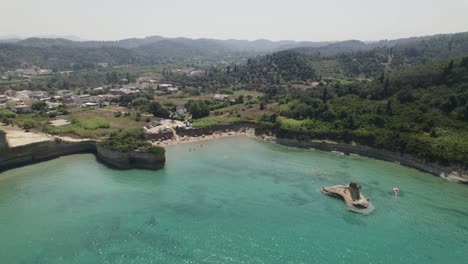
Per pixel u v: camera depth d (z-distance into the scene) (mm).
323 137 145125
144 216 81125
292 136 151125
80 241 70312
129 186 99312
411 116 136375
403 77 165875
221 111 198375
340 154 135500
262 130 163750
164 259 65125
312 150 142125
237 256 66688
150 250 67812
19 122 149500
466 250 70062
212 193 95312
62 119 163500
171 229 75562
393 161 125375
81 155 127375
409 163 120812
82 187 97750
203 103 196000
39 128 143875
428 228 78250
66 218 79375
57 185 98875
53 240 70500
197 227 76750
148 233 73750
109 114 183125
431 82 154125
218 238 72625
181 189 97688
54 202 87562
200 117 188625
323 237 73938
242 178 107312
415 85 156750
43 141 120562
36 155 119250
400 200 92250
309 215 83438
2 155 110500
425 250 69875
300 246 70500
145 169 114500
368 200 91938
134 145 117312
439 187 101562
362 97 169000
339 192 93688
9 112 168000
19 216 79938
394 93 160000
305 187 100500
